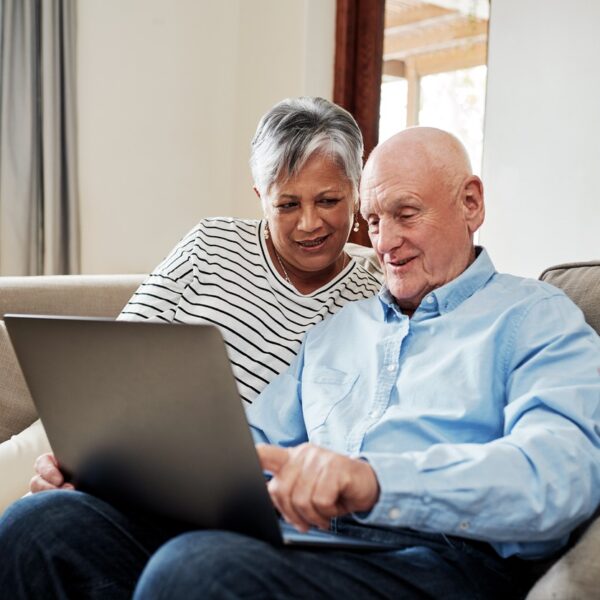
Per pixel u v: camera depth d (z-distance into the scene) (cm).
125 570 112
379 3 342
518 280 136
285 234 161
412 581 101
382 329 141
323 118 157
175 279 166
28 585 111
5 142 350
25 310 201
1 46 348
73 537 111
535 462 102
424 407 125
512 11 289
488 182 301
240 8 398
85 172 375
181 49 393
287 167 156
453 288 135
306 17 352
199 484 101
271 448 99
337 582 94
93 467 118
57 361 113
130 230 389
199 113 400
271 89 377
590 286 142
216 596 87
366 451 125
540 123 283
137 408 104
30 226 358
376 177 138
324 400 138
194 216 404
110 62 377
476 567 112
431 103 325
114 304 210
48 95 355
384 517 98
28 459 167
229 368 92
